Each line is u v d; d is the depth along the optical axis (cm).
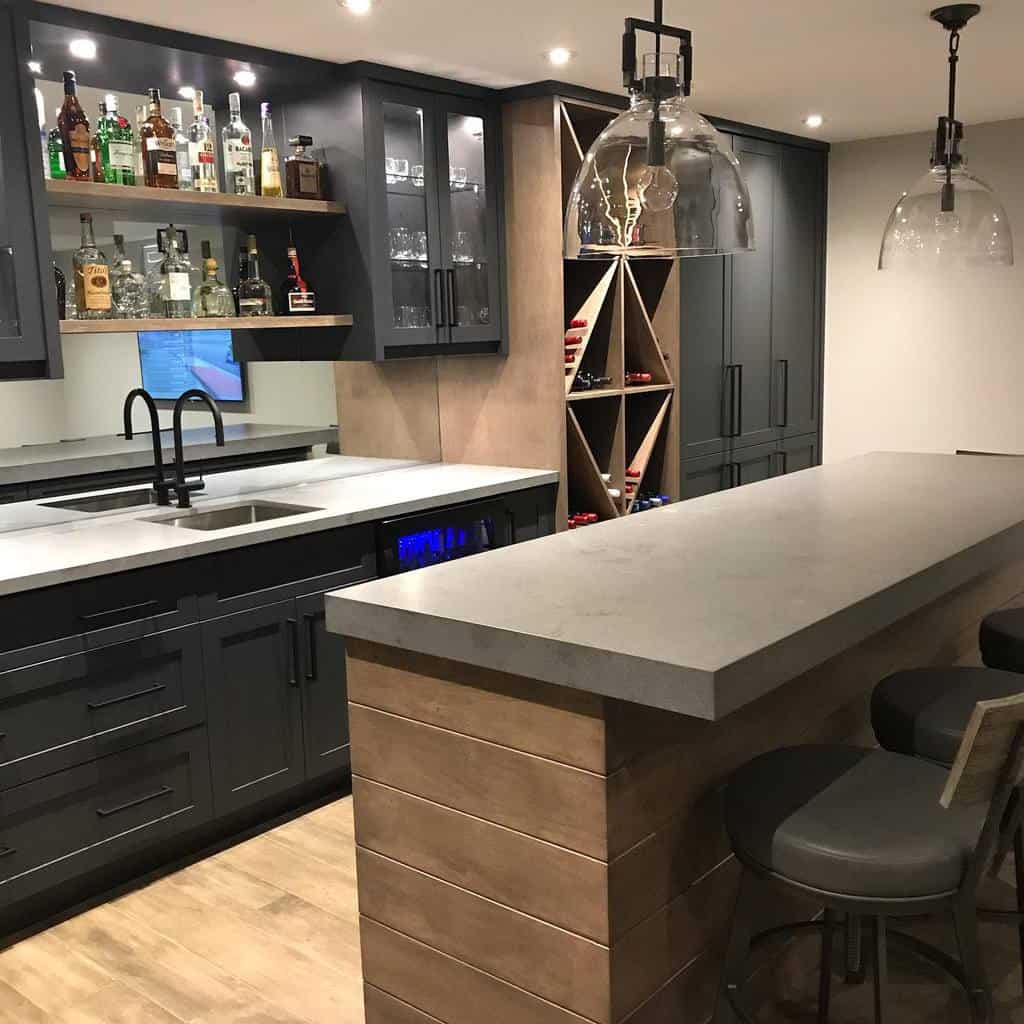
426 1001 203
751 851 169
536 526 407
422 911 200
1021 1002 225
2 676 256
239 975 248
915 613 272
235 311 371
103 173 307
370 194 354
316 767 333
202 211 342
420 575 214
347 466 423
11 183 274
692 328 463
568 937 178
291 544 320
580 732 170
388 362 431
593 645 162
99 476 346
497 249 402
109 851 282
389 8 288
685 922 191
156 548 285
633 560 222
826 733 234
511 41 325
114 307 322
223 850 309
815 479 324
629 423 472
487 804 186
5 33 269
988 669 235
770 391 518
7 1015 236
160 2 277
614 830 171
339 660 337
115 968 252
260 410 393
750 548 229
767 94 411
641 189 206
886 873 157
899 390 533
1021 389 494
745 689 155
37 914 274
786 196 510
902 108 443
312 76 344
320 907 277
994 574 323
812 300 541
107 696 278
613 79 376
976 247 286
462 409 432
